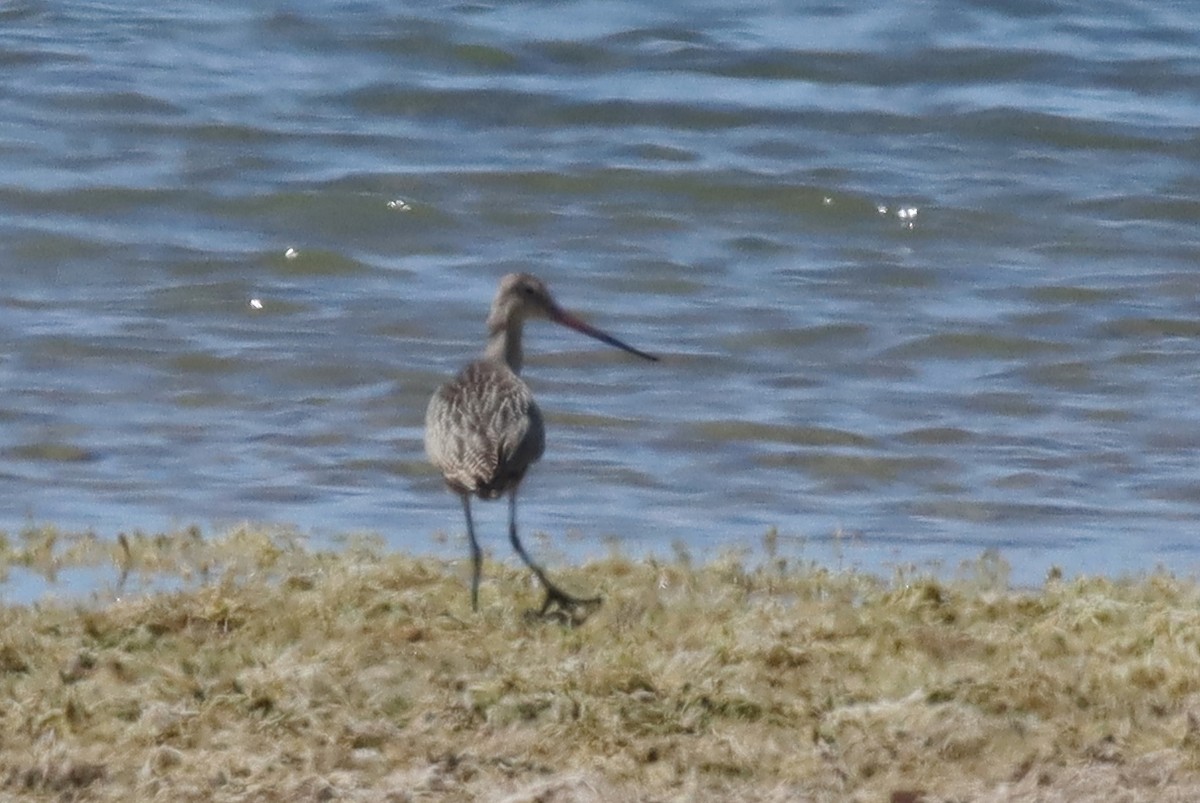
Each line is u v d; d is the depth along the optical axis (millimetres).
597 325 20125
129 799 9312
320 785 9336
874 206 23578
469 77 27141
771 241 22734
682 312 20594
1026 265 22312
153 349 18938
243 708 10195
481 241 22578
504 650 11070
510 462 12430
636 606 12086
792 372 19047
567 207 23359
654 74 27484
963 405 18281
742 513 15531
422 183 23703
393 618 11664
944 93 27219
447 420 12711
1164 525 15461
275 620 11438
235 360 18750
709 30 28938
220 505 15352
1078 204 23828
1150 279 21844
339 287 21031
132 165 23969
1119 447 17328
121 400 17781
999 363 19438
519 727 10117
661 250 22391
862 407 18156
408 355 19094
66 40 27453
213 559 13273
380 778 9539
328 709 10172
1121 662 10898
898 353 19578
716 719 10211
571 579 12953
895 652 11109
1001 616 11930
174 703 10219
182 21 28438
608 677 10484
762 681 10617
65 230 22062
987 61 28203
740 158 24906
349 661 10734
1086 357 19531
